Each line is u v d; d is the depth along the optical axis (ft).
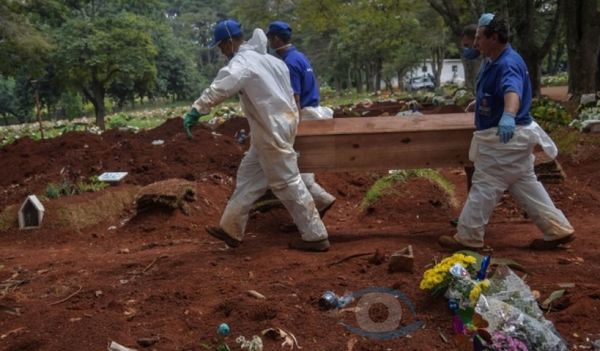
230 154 30.12
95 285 16.29
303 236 17.83
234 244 18.26
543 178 23.95
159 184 24.22
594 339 12.03
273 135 16.80
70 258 20.12
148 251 20.20
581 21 50.03
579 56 50.19
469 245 16.88
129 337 12.91
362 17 76.79
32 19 81.92
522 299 12.44
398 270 15.43
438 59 165.37
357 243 18.48
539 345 11.42
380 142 18.79
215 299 14.58
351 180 28.71
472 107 22.41
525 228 19.76
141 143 32.40
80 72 82.53
